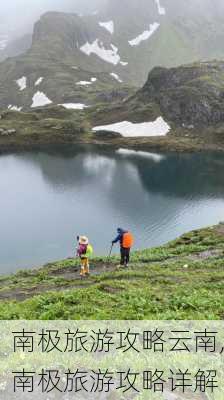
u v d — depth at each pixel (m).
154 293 19.14
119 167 143.50
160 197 103.19
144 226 80.31
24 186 113.31
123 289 20.94
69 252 65.38
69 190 109.12
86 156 168.12
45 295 19.33
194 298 17.19
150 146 192.00
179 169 141.00
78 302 18.06
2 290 26.92
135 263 33.44
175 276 25.47
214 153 179.62
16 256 63.38
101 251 65.62
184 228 79.44
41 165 145.75
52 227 78.25
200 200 101.00
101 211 90.00
